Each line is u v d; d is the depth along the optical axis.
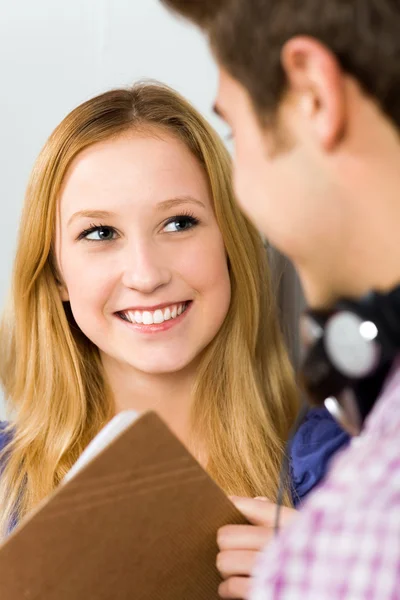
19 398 2.39
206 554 1.25
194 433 2.27
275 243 0.86
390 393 0.76
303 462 2.18
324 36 0.76
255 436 2.24
